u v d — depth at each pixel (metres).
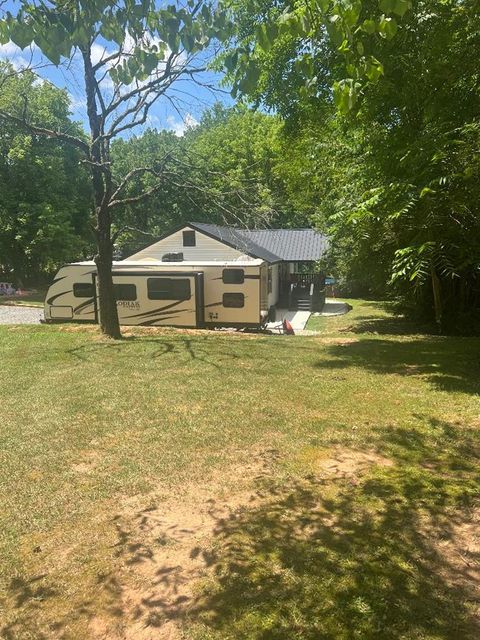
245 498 4.04
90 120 11.15
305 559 3.17
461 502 3.83
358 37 3.46
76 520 3.78
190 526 3.65
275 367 9.02
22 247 33.25
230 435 5.49
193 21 3.51
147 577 3.08
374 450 4.98
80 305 18.75
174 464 4.75
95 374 8.56
